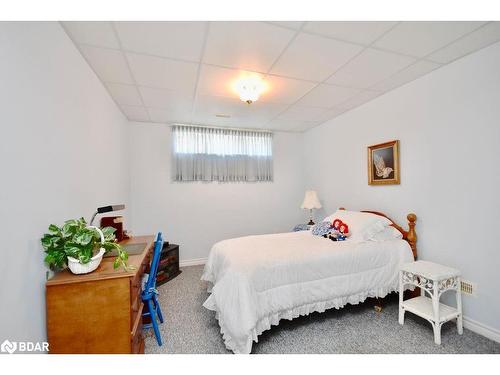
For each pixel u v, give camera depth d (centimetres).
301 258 204
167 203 375
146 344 184
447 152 215
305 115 353
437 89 222
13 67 105
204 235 394
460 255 205
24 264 109
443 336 189
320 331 199
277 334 195
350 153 335
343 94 278
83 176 183
